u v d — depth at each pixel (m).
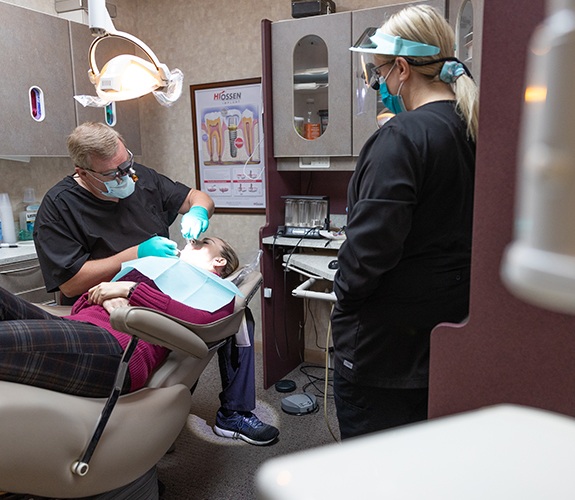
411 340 1.28
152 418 1.44
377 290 1.29
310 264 2.43
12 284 2.45
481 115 0.67
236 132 3.24
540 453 0.34
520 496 0.30
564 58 0.23
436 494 0.29
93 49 1.67
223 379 2.36
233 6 3.11
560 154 0.23
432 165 1.16
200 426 2.47
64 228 1.94
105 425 1.29
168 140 3.49
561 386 0.69
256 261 2.52
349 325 1.35
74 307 1.87
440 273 1.24
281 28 2.58
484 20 0.65
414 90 1.28
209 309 1.66
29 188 2.98
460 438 0.35
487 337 0.72
